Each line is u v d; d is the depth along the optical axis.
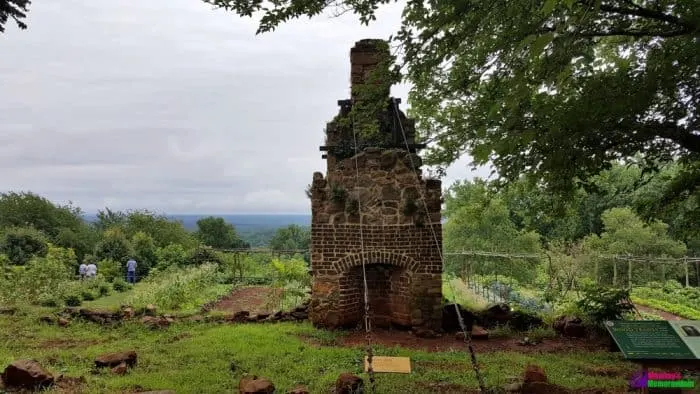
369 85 9.99
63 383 8.16
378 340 12.73
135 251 32.69
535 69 6.06
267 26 8.20
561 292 20.62
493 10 7.39
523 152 7.81
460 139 11.55
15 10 7.36
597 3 4.57
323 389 8.37
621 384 8.62
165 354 10.66
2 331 12.54
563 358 10.84
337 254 13.99
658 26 8.38
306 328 13.55
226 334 12.54
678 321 7.54
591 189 8.34
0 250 31.53
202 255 31.52
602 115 6.87
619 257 22.83
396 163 14.18
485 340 12.95
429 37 8.59
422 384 8.62
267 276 28.00
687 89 7.79
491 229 33.66
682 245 31.00
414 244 13.91
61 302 17.22
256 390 7.75
